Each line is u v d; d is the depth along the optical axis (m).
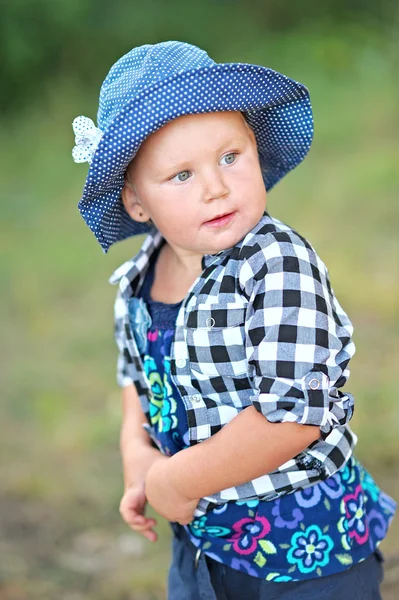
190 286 1.72
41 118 9.55
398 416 3.37
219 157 1.57
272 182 1.90
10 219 7.29
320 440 1.57
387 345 4.02
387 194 6.23
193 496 1.60
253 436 1.50
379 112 8.01
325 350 1.49
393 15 10.48
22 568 2.84
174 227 1.60
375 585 1.71
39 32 10.18
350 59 9.34
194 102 1.52
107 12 10.76
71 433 3.71
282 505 1.63
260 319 1.50
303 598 1.63
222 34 11.13
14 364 4.52
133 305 1.81
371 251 5.26
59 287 5.61
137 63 1.65
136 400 1.97
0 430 3.82
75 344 4.71
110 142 1.54
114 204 1.71
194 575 1.78
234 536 1.67
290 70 9.46
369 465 3.10
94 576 2.80
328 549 1.63
